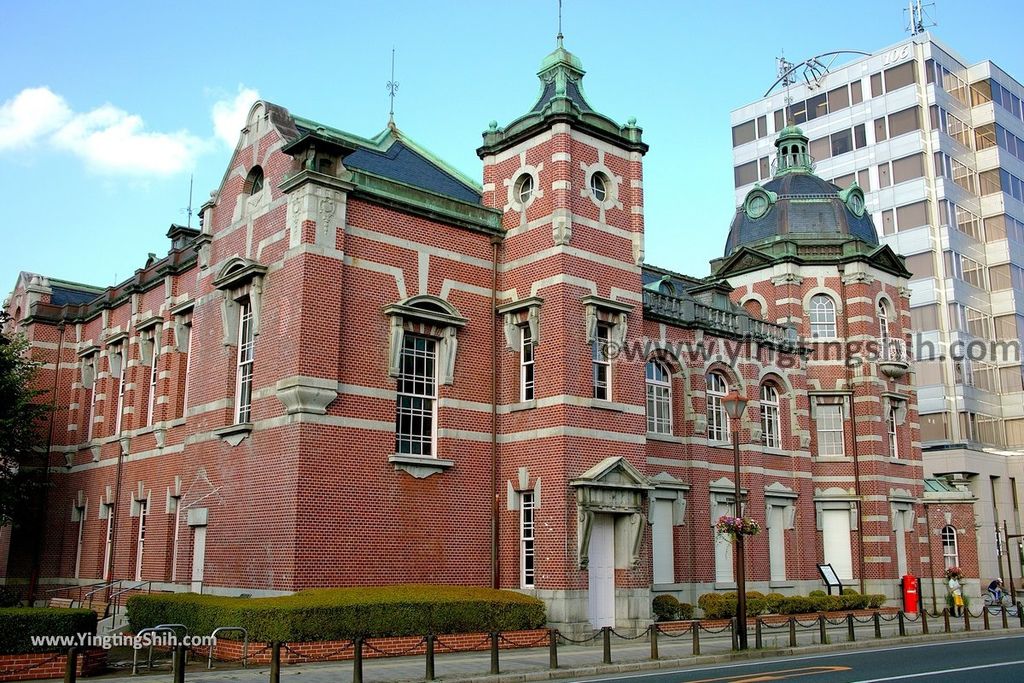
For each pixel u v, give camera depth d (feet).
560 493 79.30
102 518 109.40
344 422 74.54
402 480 77.77
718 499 106.63
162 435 98.22
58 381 124.88
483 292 87.76
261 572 72.74
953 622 104.42
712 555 103.40
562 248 83.76
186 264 99.60
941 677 52.65
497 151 92.84
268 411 75.61
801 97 230.89
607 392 86.17
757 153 241.76
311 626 61.11
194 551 83.87
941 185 201.26
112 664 59.88
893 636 85.76
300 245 74.69
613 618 82.79
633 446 86.33
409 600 66.69
